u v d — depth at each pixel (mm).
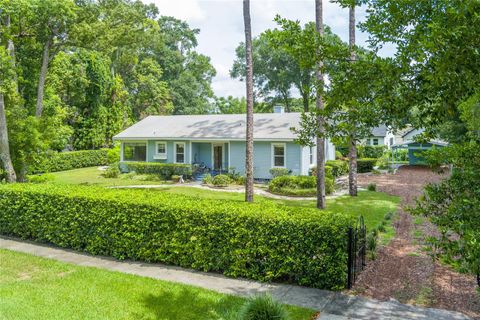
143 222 7637
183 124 26531
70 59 29531
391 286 6223
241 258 6699
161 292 5953
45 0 14898
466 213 3197
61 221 8680
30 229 9258
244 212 6824
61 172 26922
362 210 13539
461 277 6617
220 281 6523
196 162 25219
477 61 2939
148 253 7582
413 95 3641
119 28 20031
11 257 7906
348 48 3992
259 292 5977
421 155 4395
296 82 40594
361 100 4086
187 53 52125
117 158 30984
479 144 4066
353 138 5008
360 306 5438
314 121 5441
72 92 29453
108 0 19703
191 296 5793
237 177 21453
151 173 23969
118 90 34281
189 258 7234
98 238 8102
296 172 21047
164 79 47969
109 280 6492
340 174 26594
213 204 7578
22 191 9430
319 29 13023
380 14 3752
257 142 21984
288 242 6359
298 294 5898
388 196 17047
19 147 14953
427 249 3406
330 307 5398
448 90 3410
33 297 5723
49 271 7008
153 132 25531
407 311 5266
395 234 9930
